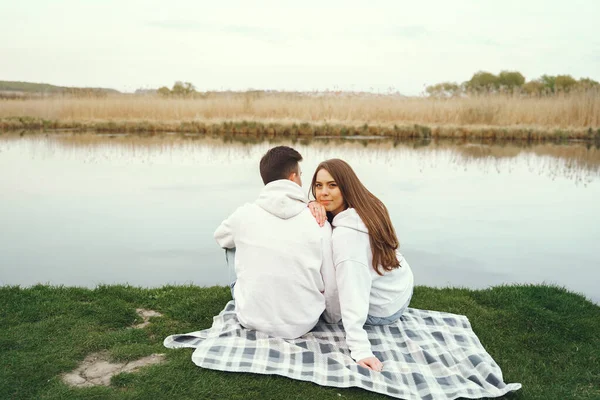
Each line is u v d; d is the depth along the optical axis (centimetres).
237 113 2056
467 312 375
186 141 1627
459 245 574
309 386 259
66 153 1291
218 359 271
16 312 338
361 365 271
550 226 663
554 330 349
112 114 2027
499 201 808
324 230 298
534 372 298
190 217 667
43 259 502
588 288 448
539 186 944
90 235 586
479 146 1570
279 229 291
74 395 246
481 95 1983
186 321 345
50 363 275
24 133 1791
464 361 287
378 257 298
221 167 1084
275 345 281
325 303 302
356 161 1209
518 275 480
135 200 760
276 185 301
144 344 304
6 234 584
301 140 1684
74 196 782
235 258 304
